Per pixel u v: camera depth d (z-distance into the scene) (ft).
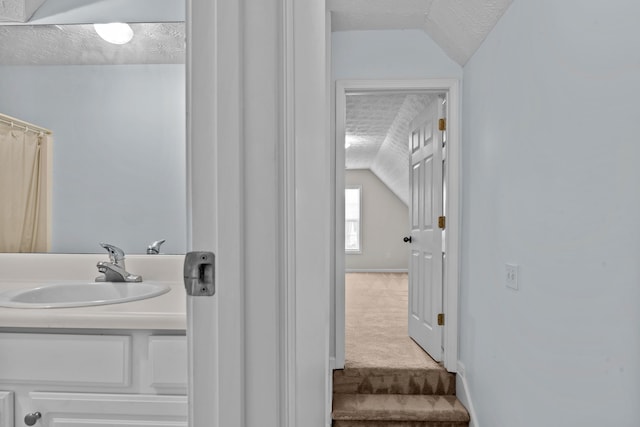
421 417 7.61
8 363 3.67
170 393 3.69
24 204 5.74
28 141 5.76
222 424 1.65
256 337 1.68
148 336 3.70
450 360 8.36
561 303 4.45
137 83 5.71
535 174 5.08
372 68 8.42
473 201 7.57
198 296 1.68
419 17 7.79
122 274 5.18
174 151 5.70
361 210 26.21
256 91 1.67
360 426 7.68
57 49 5.71
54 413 3.71
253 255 1.68
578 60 4.14
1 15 5.58
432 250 9.21
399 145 18.29
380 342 10.56
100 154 5.74
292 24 1.74
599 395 3.80
